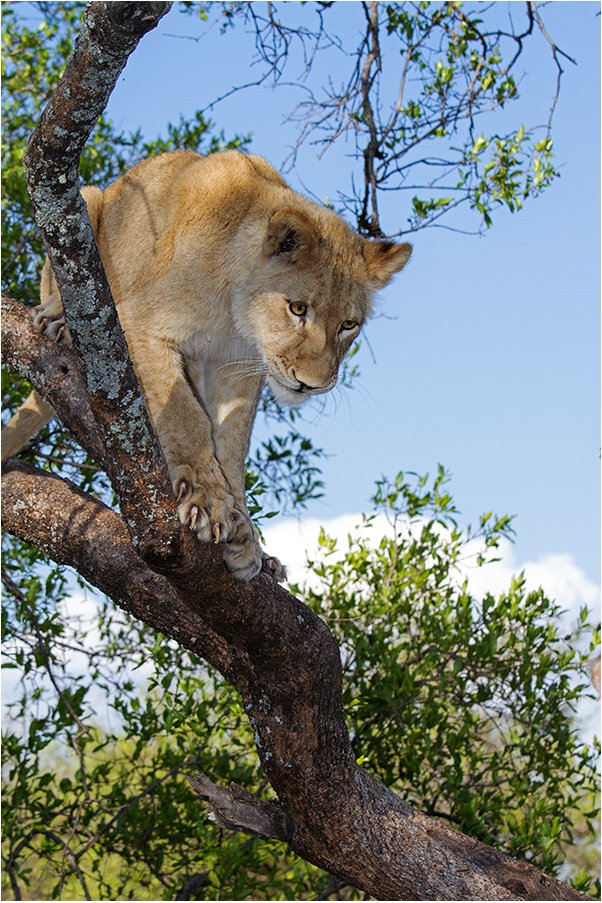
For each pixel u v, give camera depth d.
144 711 4.79
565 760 4.78
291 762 3.05
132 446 2.41
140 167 3.75
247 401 3.72
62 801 4.75
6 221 5.41
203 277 3.45
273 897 5.02
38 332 3.51
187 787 4.83
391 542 5.29
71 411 3.34
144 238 3.46
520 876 3.17
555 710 4.81
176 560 2.56
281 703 3.02
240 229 3.54
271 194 3.72
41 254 5.52
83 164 5.68
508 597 5.03
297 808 3.11
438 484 5.34
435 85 5.55
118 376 2.33
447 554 5.26
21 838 4.77
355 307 3.86
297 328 3.67
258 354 3.73
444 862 3.13
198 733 4.22
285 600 2.90
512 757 5.01
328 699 3.02
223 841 4.74
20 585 4.71
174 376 3.35
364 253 4.01
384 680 4.65
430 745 4.64
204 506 2.81
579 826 5.80
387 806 3.20
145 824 4.77
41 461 5.00
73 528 3.33
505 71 5.34
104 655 4.82
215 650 3.18
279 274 3.61
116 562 3.24
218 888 4.49
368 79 5.38
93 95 1.84
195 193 3.49
